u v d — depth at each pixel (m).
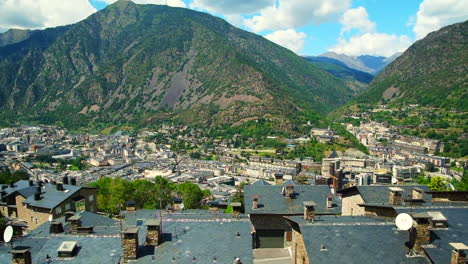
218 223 36.00
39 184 88.06
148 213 49.25
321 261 28.28
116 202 97.19
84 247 33.50
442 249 27.78
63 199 77.94
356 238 30.62
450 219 31.78
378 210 38.94
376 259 28.11
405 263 27.52
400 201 39.94
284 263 41.53
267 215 46.97
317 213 48.41
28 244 40.50
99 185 119.44
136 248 31.17
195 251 32.06
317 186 54.16
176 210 53.62
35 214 76.94
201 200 110.88
